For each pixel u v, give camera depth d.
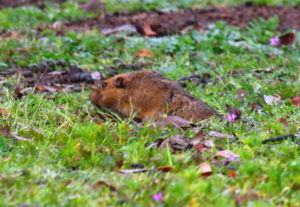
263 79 14.40
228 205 7.75
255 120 11.61
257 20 19.92
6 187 8.12
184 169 8.98
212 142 9.98
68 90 13.27
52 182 8.40
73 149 9.54
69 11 20.22
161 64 15.34
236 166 9.14
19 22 18.59
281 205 7.91
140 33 18.09
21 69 14.76
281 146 9.72
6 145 9.71
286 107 12.20
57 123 11.29
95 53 16.09
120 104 11.92
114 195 8.08
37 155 9.43
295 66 15.36
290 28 19.25
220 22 18.67
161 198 7.93
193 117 11.30
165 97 11.55
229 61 15.48
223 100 12.73
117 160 9.34
